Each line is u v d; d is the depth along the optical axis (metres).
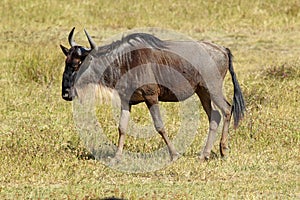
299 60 56.75
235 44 68.25
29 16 75.19
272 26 74.38
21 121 40.50
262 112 41.41
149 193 27.98
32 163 31.53
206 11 76.88
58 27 73.31
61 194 27.77
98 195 27.50
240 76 52.69
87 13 76.12
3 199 27.20
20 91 47.97
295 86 47.59
